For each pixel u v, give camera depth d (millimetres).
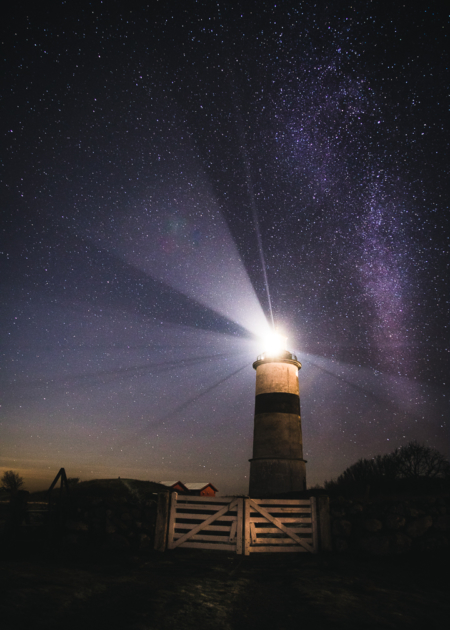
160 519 9633
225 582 6898
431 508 9688
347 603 5777
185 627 4645
